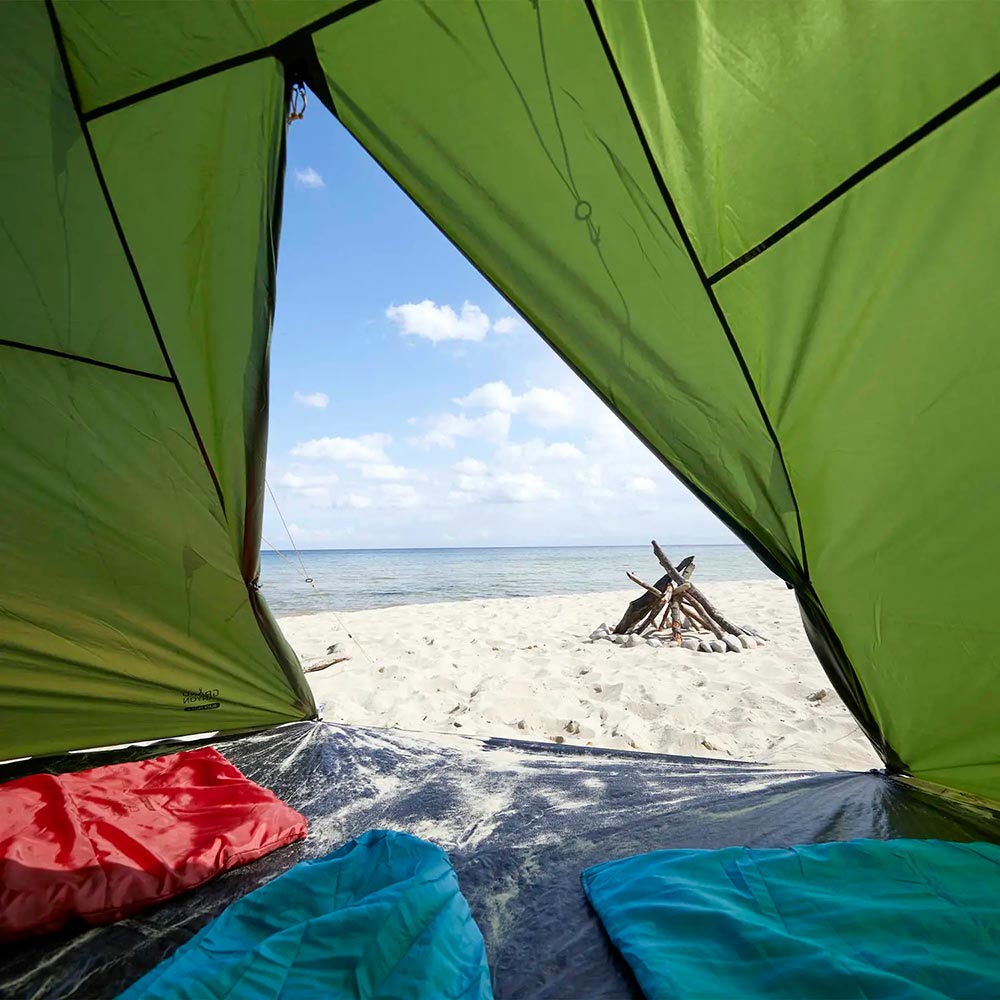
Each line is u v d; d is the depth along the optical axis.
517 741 2.59
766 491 1.62
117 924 1.39
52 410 1.89
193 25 1.27
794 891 1.35
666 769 2.28
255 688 2.67
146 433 1.98
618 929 1.29
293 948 1.14
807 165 1.28
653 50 1.21
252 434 1.96
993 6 1.12
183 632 2.44
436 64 1.27
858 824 1.77
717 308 1.42
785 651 5.35
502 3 1.19
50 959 1.28
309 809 1.98
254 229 1.56
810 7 1.16
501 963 1.25
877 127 1.23
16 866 1.43
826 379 1.46
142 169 1.47
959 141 1.21
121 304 1.70
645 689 3.91
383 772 2.27
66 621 2.23
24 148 1.42
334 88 1.34
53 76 1.34
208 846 1.62
